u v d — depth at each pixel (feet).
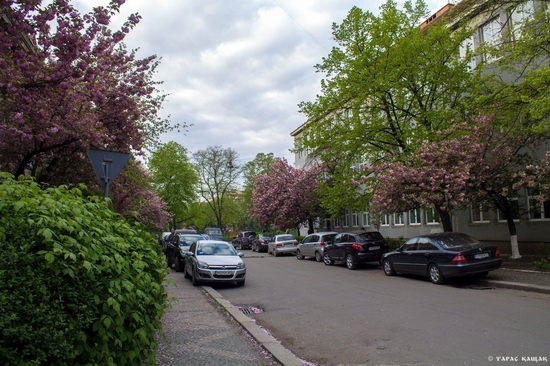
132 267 13.34
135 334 12.18
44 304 9.49
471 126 48.34
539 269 43.91
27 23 20.88
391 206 52.54
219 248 49.44
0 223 9.97
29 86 23.90
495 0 45.19
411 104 60.85
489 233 67.26
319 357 20.04
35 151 32.04
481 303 30.83
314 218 117.39
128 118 36.73
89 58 24.07
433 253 42.22
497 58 51.93
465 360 18.11
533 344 20.02
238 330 24.53
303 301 35.42
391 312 29.07
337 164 68.39
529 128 45.47
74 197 13.44
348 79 59.57
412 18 61.87
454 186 45.44
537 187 46.80
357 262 58.80
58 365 9.71
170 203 162.40
